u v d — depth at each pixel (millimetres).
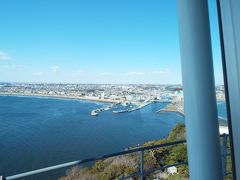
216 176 917
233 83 824
